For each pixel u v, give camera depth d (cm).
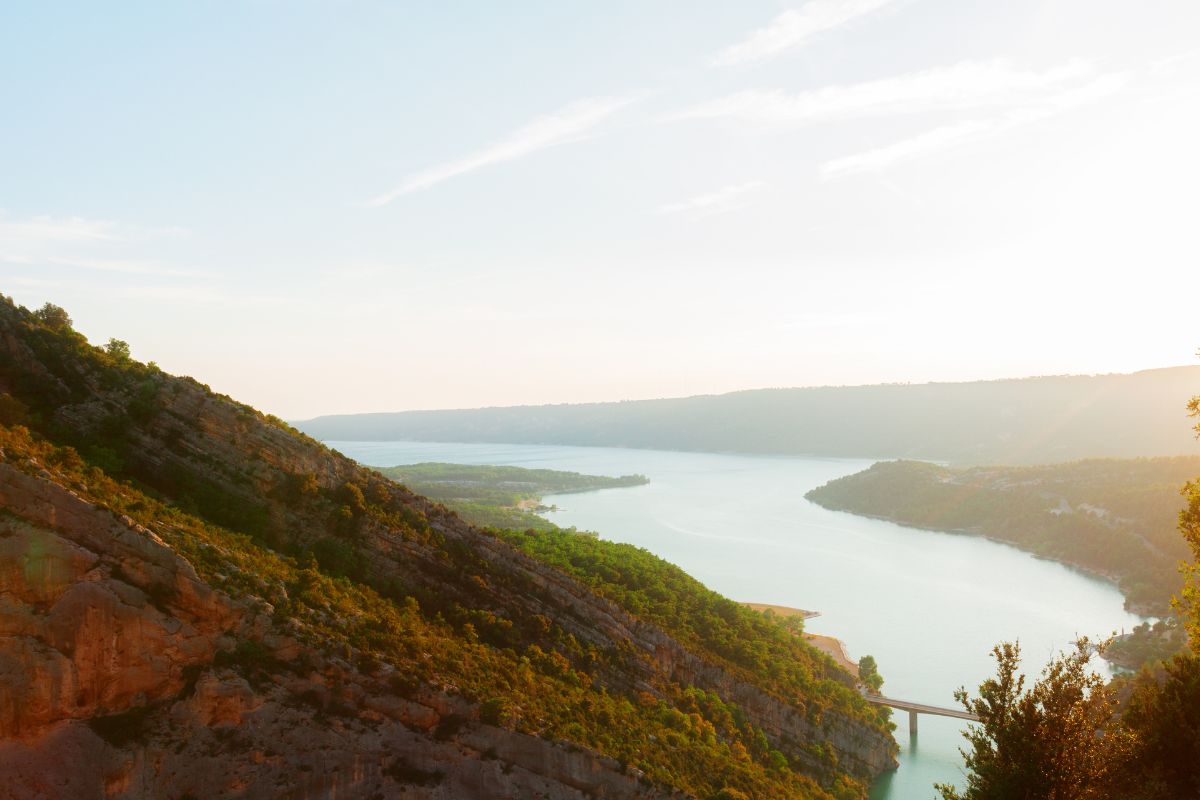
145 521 6109
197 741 5634
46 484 5609
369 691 6312
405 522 8750
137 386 7800
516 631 8500
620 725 7700
